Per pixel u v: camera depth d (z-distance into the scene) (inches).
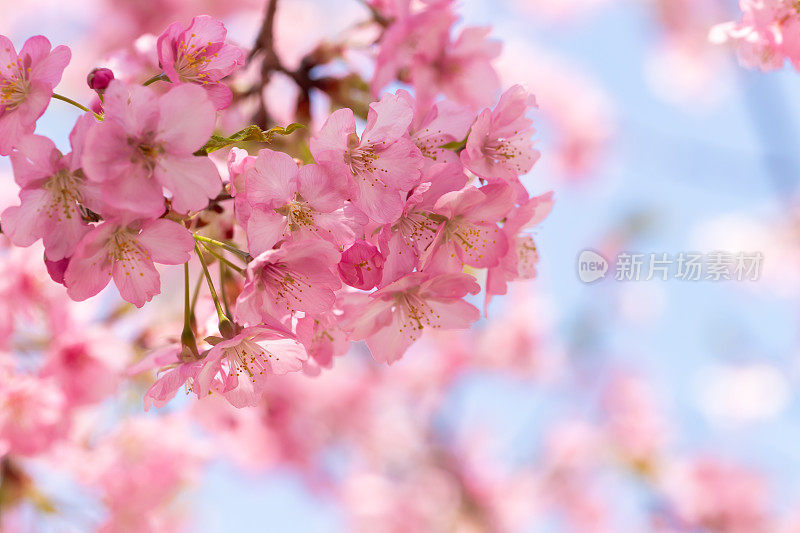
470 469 92.2
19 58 35.3
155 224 34.9
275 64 39.9
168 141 34.7
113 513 42.1
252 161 35.4
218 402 43.4
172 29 35.9
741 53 38.3
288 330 35.4
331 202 35.3
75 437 42.1
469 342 89.9
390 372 88.0
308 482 76.7
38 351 41.4
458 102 39.8
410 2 39.5
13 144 35.2
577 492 95.3
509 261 36.4
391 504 86.0
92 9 61.4
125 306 42.1
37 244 40.8
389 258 35.5
